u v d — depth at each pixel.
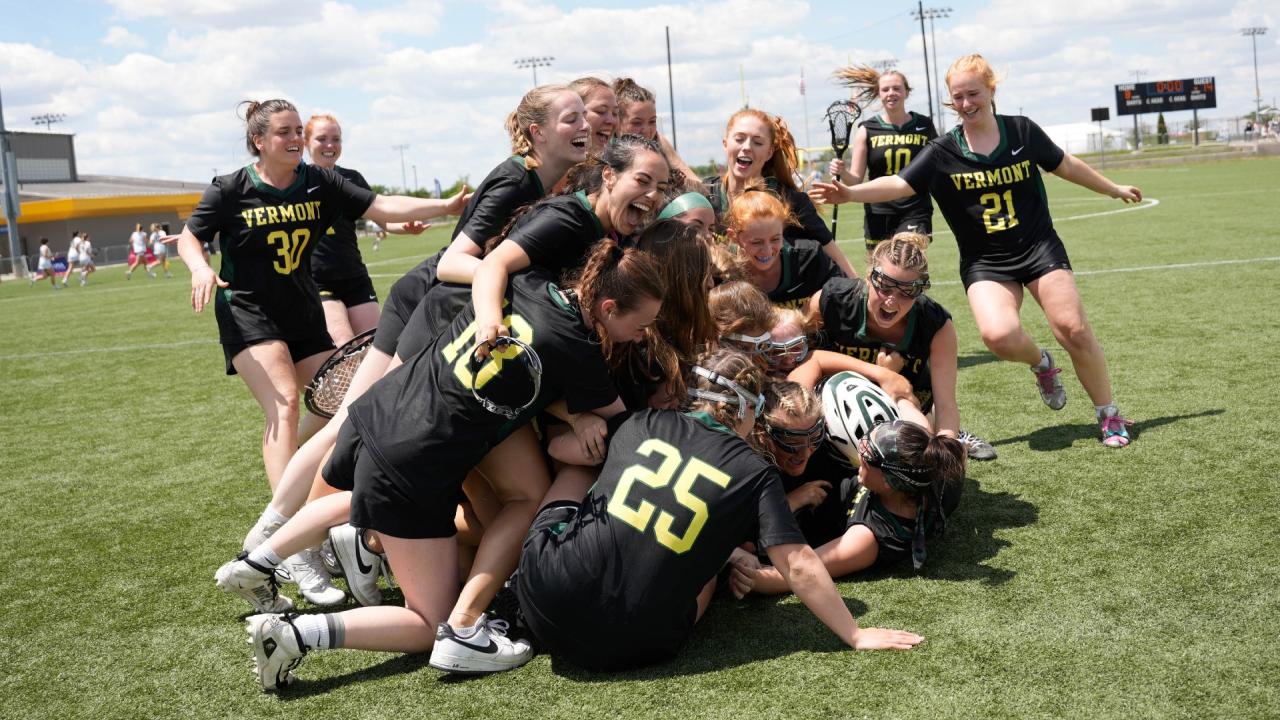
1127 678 2.74
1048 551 3.68
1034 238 5.06
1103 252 12.81
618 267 2.97
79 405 8.25
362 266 6.47
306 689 3.09
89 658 3.44
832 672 2.90
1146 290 9.39
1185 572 3.40
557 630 2.98
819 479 3.89
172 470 5.95
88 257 25.78
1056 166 5.12
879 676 2.85
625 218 3.23
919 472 3.37
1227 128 64.56
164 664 3.36
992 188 5.02
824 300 4.25
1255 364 6.21
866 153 8.38
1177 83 61.75
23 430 7.40
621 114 5.18
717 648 3.14
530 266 3.16
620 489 2.99
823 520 3.88
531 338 3.00
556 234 3.15
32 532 4.93
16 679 3.31
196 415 7.52
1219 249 11.99
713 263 3.76
